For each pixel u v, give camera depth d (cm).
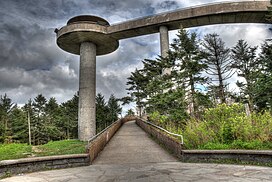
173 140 1212
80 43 3167
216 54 2617
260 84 1919
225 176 674
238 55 3014
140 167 916
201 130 1158
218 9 2695
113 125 2359
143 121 2747
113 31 3022
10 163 811
